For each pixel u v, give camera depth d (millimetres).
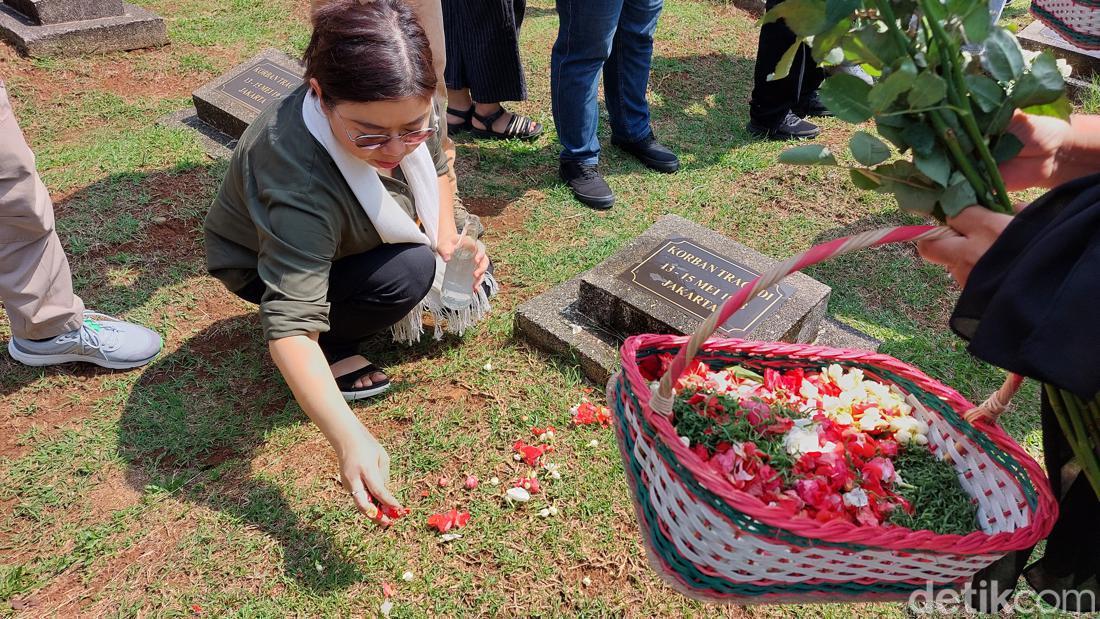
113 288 3555
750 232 4129
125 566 2506
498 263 3820
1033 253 1339
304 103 2422
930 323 3604
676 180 4504
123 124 4719
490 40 4371
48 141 4520
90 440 2902
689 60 5824
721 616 2434
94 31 5262
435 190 2893
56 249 2936
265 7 6227
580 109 4094
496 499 2729
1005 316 1349
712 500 1493
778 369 2127
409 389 3129
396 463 2840
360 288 2762
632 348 1786
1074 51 5270
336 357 3082
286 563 2518
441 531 2611
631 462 1767
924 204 1514
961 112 1406
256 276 2869
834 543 1462
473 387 3139
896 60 1426
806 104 5145
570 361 3244
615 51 4305
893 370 2029
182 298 3537
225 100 4582
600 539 2625
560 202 4258
